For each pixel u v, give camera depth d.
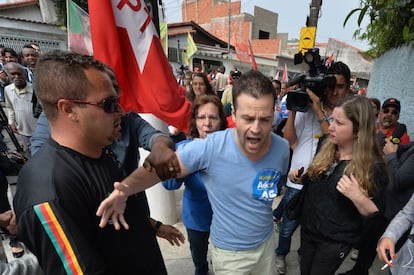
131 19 1.92
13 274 0.99
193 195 1.68
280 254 2.29
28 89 3.55
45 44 10.66
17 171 2.22
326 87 1.92
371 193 1.37
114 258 0.96
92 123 0.86
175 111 2.13
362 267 2.03
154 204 2.80
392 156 1.95
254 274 1.48
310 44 4.53
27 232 0.77
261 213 1.31
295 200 1.70
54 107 0.84
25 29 10.02
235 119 1.15
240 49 11.73
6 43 9.76
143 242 1.09
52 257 0.76
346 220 1.47
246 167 1.22
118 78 1.87
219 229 1.35
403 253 1.34
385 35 4.07
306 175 1.64
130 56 1.97
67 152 0.87
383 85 4.52
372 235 1.90
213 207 1.35
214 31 29.28
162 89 2.03
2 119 2.45
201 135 1.80
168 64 2.12
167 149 1.16
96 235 0.90
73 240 0.77
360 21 2.93
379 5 3.00
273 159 1.26
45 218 0.74
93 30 1.81
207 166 1.22
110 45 1.82
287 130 2.13
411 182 1.69
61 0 10.91
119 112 0.96
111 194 0.87
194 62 17.70
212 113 1.73
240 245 1.33
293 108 2.00
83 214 0.84
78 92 0.81
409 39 3.14
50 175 0.79
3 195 2.27
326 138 1.69
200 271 2.03
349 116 1.41
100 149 0.98
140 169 1.07
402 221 1.35
